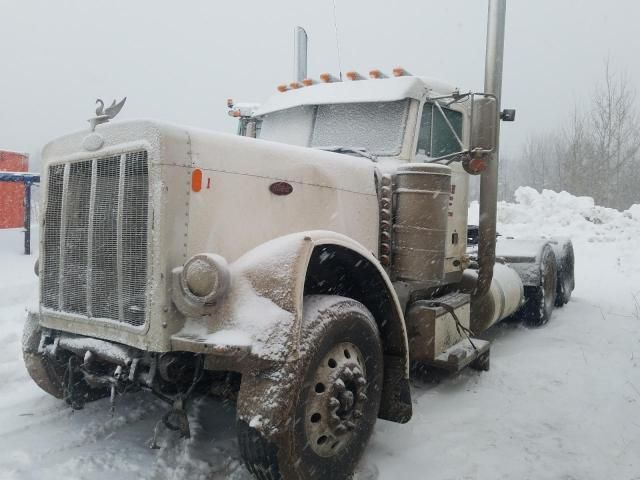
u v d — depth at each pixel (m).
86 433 3.39
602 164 27.19
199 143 2.76
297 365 2.46
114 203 2.81
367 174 3.71
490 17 4.57
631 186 31.11
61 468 2.97
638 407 4.03
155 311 2.60
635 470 3.13
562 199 17.31
